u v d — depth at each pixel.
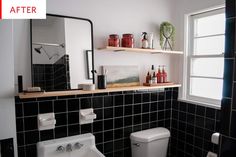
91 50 1.80
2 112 1.30
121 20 1.98
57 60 1.65
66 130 1.72
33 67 1.56
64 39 1.67
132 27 2.06
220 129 1.27
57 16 1.64
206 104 2.03
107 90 1.74
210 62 2.16
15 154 1.36
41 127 1.59
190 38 2.31
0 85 1.29
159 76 2.18
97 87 1.85
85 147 1.67
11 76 1.31
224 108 1.24
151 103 2.23
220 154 1.28
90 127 1.84
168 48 2.27
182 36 2.31
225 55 1.22
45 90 1.60
